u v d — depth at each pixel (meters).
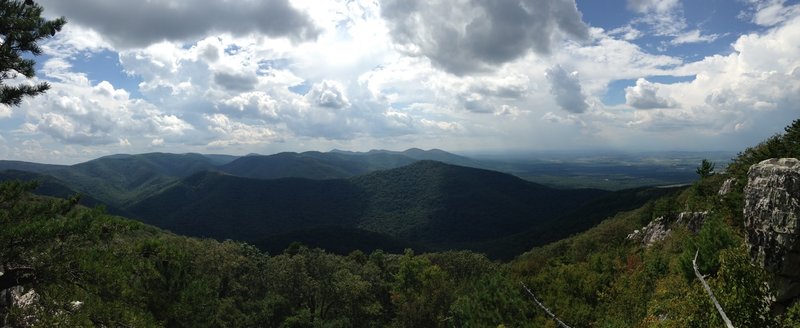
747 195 12.23
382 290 78.81
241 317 53.00
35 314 12.55
